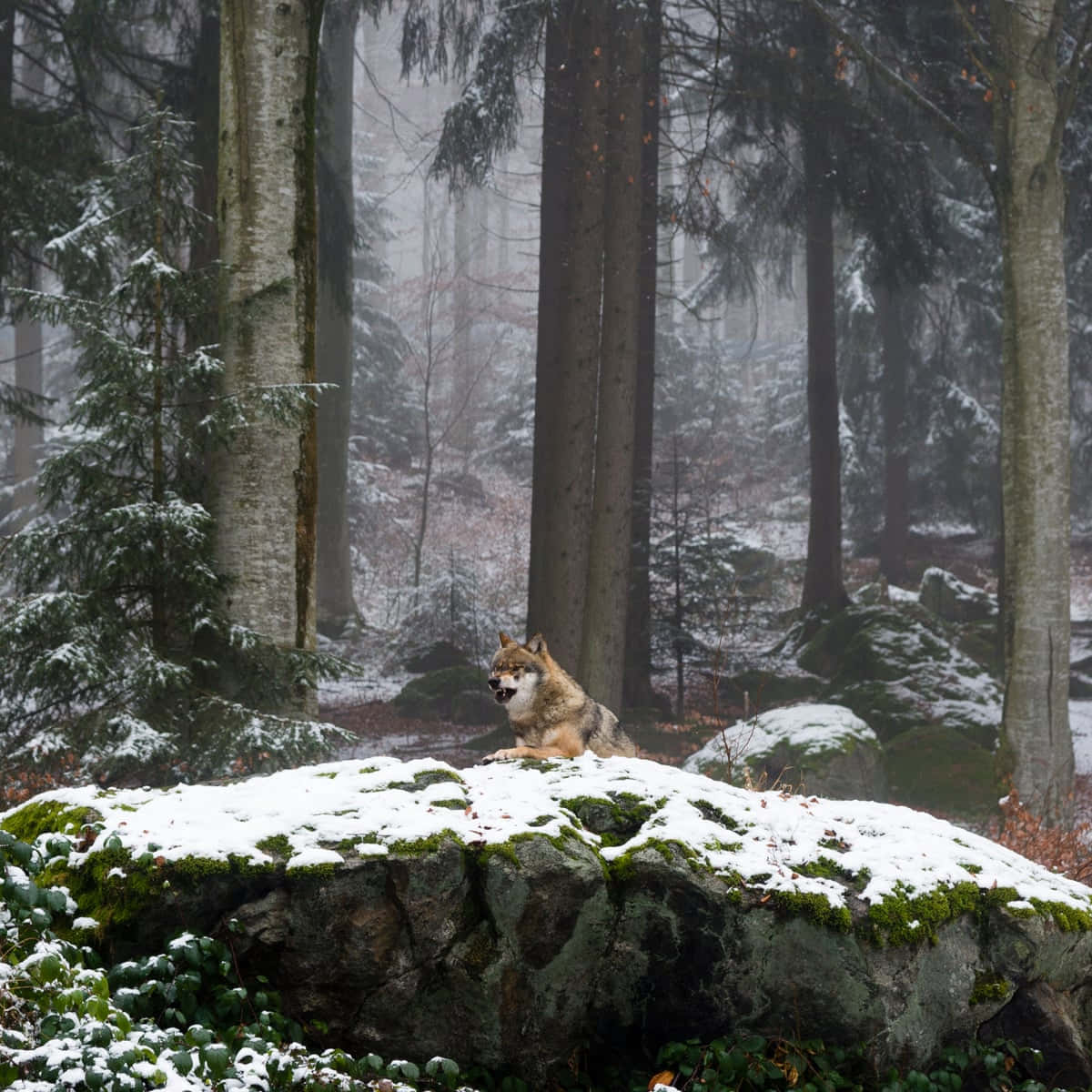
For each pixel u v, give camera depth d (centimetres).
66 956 453
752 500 4181
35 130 1445
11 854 462
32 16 1614
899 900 546
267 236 1037
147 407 989
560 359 1762
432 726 2011
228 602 1009
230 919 485
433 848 500
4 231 1415
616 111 1792
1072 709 2373
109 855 489
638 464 2158
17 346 3538
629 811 566
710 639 2280
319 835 506
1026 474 1493
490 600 3012
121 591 979
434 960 504
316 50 1073
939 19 1973
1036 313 1493
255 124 1038
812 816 607
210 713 947
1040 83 1493
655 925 526
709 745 1508
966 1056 562
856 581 3238
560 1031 527
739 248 2452
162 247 1020
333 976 495
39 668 903
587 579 1766
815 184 2234
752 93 1928
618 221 1786
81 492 981
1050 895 595
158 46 2208
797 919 529
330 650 2584
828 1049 534
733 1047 525
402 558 3506
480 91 1908
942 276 2836
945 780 1689
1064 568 1484
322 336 2745
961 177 2836
